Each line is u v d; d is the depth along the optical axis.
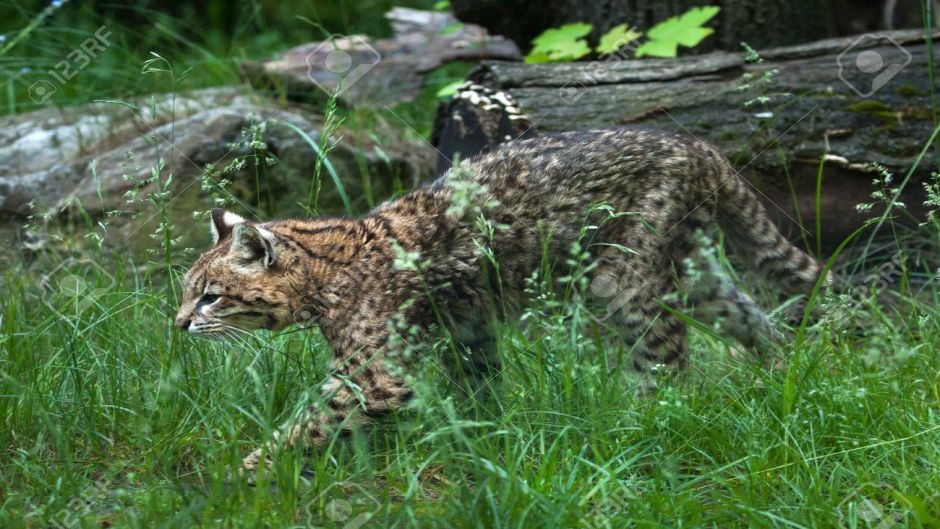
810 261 6.28
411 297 5.26
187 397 5.11
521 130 7.54
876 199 7.32
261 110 8.70
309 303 5.25
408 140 9.91
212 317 5.25
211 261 5.27
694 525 4.04
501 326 5.66
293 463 4.47
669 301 5.77
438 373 5.38
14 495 4.39
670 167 5.74
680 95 7.52
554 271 5.67
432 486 4.66
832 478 4.39
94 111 9.44
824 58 7.64
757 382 5.34
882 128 7.29
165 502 4.31
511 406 5.04
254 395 5.27
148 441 4.92
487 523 3.95
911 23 10.04
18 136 9.05
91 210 7.90
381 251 5.30
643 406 5.09
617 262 5.66
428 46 11.07
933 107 6.89
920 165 7.21
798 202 7.40
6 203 8.12
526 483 4.19
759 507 4.21
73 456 4.88
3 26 12.23
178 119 9.02
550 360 5.24
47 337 5.73
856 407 4.91
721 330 6.18
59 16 12.40
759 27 8.67
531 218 5.54
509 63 7.97
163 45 12.71
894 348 5.41
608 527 3.92
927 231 7.28
